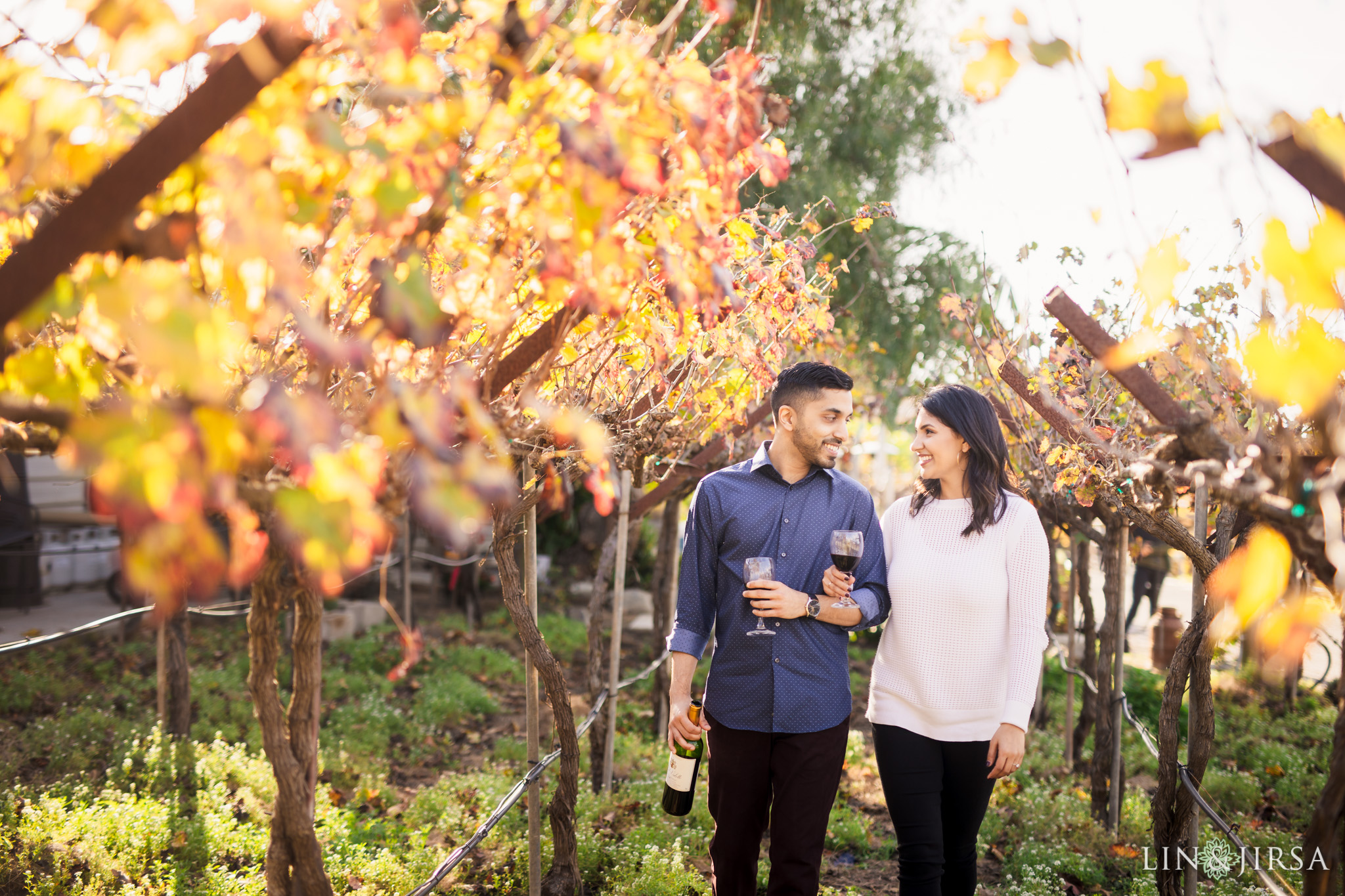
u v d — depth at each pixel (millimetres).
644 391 2869
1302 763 5422
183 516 980
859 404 6355
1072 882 3918
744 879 2801
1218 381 1897
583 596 10453
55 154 1231
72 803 3926
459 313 1673
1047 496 4418
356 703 6262
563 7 1504
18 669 5969
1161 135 1197
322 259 1592
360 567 1178
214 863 3539
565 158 1357
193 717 5441
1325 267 1177
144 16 1139
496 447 1882
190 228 1275
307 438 1082
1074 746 5695
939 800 2697
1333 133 1176
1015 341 3527
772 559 2814
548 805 4273
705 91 1506
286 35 1141
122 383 1341
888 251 7609
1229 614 1443
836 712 2744
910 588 2768
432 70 1353
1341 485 1325
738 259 2588
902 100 7445
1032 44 1240
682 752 2822
